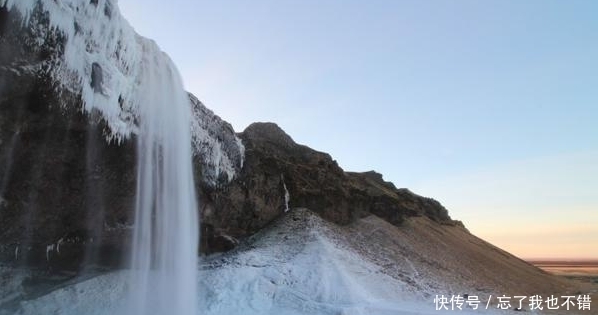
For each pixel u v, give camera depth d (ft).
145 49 54.65
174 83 61.11
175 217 60.80
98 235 59.62
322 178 117.50
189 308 61.62
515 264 141.49
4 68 36.76
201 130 76.28
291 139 129.08
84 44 43.19
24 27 36.50
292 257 82.07
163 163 58.59
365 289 75.25
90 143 48.21
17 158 44.21
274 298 67.92
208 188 80.74
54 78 40.50
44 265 56.34
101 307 57.31
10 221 48.39
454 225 163.43
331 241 93.09
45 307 55.26
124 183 55.72
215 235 85.51
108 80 46.70
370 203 126.41
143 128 53.98
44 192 49.39
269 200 101.14
